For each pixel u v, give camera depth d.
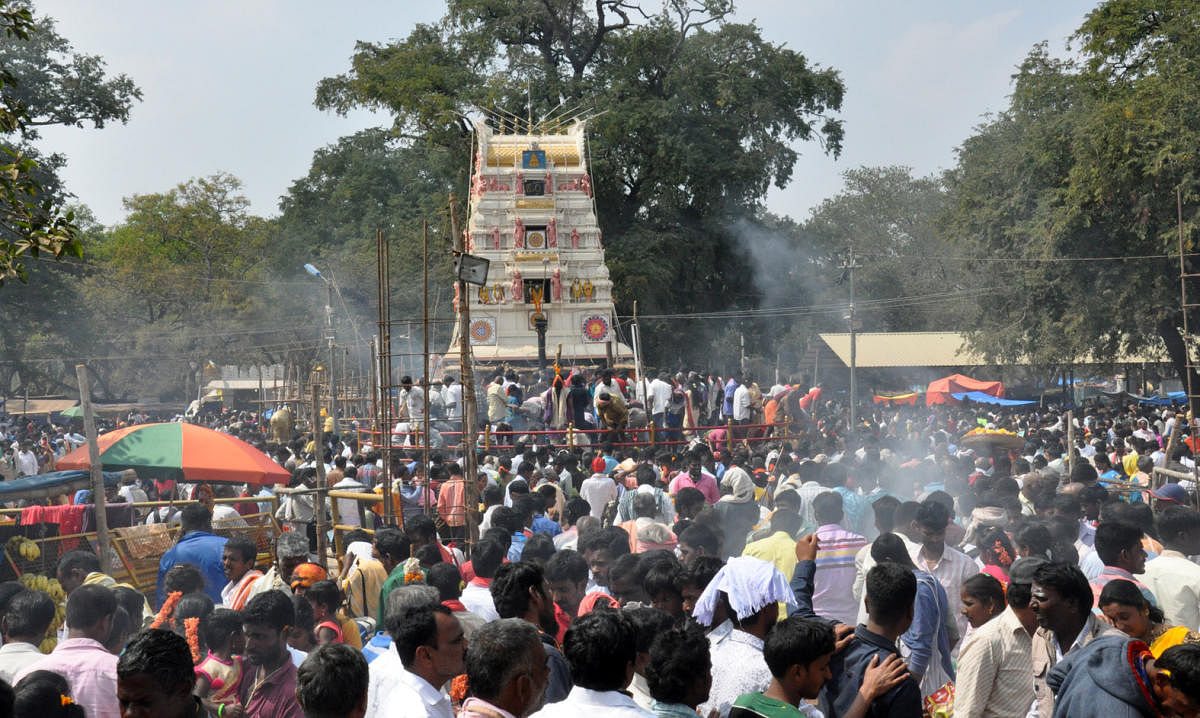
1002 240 51.34
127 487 18.95
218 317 71.88
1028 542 9.37
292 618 7.27
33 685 5.56
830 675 6.21
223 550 10.23
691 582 8.04
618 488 18.56
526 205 46.28
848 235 106.06
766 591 6.73
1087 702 5.78
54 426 53.09
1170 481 16.92
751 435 30.56
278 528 15.32
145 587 13.30
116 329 74.00
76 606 7.51
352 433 34.41
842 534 10.09
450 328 64.56
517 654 5.61
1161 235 41.56
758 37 62.91
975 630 7.69
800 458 20.97
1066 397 61.06
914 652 7.50
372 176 78.62
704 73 62.53
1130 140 41.38
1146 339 50.44
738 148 63.19
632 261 59.88
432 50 60.84
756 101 62.88
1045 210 47.56
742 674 6.68
